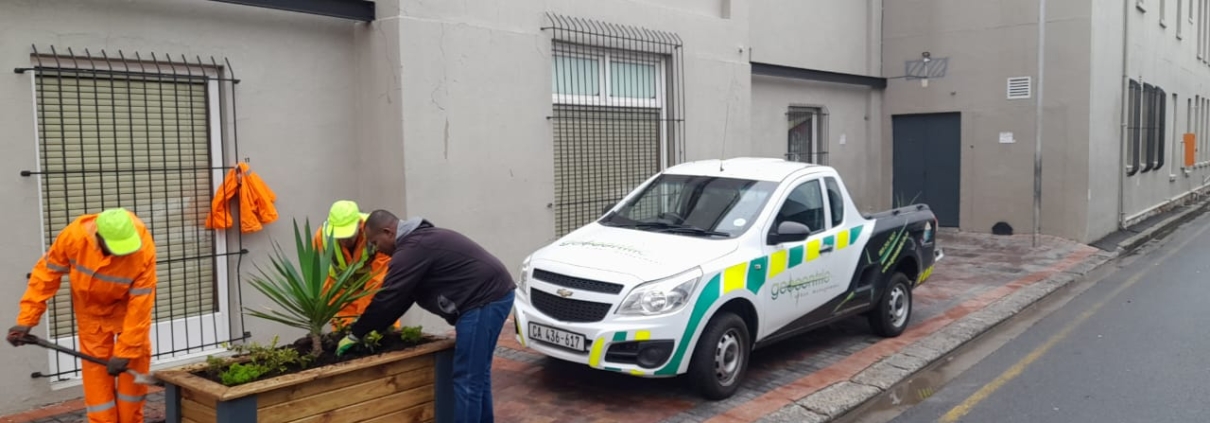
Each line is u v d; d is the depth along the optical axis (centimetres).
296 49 736
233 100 689
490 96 837
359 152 791
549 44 901
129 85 636
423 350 459
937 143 1605
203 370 423
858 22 1597
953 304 987
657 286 583
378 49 766
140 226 485
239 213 688
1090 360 754
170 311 661
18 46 575
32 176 583
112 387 500
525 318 625
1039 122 1415
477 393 479
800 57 1427
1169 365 729
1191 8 2477
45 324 597
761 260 644
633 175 1042
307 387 409
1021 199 1506
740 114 1182
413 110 761
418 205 769
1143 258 1378
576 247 652
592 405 609
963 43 1551
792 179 716
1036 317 947
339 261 493
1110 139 1564
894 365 725
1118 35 1591
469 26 812
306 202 747
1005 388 677
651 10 1031
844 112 1561
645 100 1052
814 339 817
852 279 749
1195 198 2512
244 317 706
